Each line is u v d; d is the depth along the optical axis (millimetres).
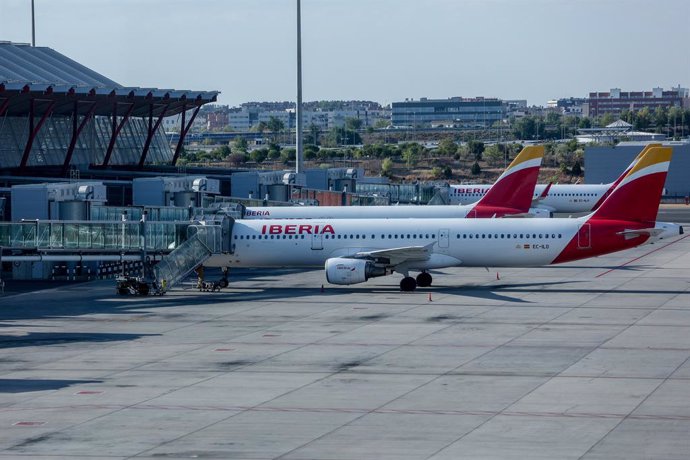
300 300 123812
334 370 82438
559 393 73438
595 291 129375
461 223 131500
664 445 59906
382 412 68625
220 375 81062
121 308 119188
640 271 153625
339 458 58188
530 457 57906
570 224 129500
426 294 127500
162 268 131875
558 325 102938
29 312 116562
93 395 74562
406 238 131625
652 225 129000
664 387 74875
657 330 99312
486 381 77688
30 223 138000
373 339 96188
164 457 58875
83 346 94500
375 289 133500
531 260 129625
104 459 58719
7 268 155750
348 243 132875
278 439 62375
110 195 193000
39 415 69000
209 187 187500
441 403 70938
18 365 85938
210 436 63250
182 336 99375
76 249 137500
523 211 172000
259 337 98250
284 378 79688
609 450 59062
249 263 135625
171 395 74312
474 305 117438
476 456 58219
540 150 170625
